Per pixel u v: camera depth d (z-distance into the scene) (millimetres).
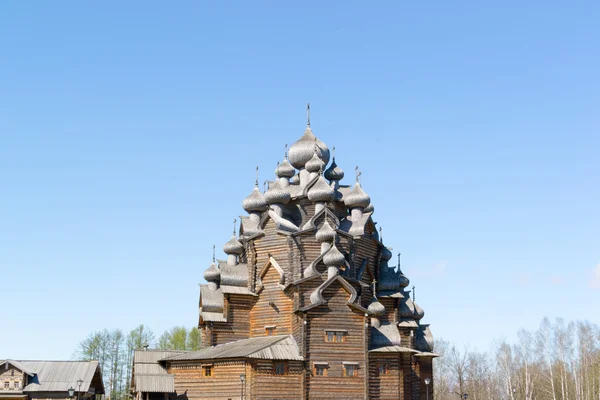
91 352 143625
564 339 123812
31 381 82562
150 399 76938
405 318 84500
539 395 131500
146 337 147500
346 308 75062
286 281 80688
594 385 118375
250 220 88312
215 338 81625
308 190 84438
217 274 85688
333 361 73250
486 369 147000
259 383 70938
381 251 86062
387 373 75750
